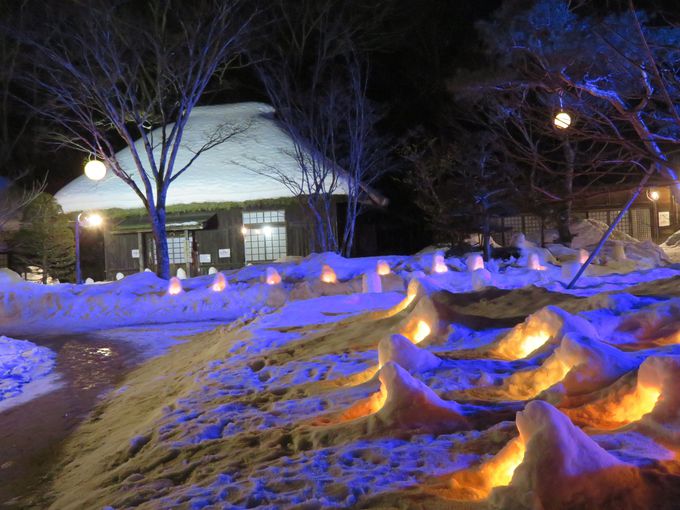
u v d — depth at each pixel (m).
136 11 21.88
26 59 24.31
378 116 26.95
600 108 9.27
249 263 27.20
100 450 6.02
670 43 7.99
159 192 22.25
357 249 30.05
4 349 12.51
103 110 22.94
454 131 30.30
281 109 26.52
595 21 7.89
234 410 5.92
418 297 8.92
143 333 14.64
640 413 4.02
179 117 22.25
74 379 10.06
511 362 5.93
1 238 27.62
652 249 25.61
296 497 3.66
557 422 3.15
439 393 5.23
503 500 3.09
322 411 5.45
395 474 3.77
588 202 32.59
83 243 31.22
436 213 24.91
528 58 8.83
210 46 22.58
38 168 33.44
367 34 30.31
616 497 2.99
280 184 26.36
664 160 7.76
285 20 27.44
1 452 6.64
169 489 4.36
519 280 17.84
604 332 6.18
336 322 10.10
